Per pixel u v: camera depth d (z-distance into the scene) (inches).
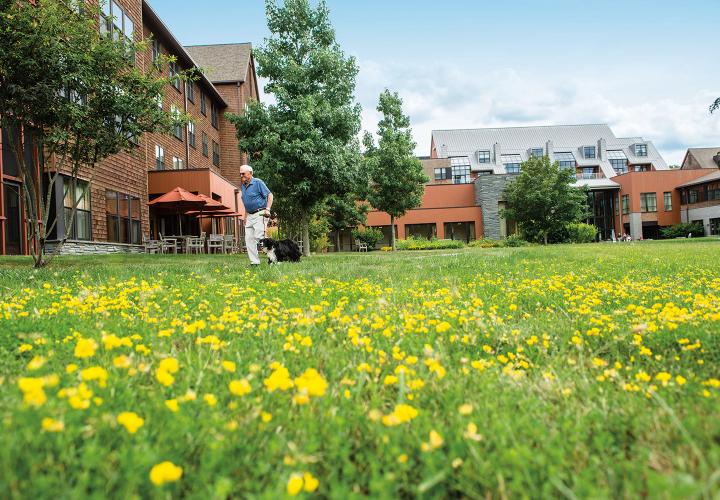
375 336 110.2
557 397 75.3
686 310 133.2
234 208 1019.3
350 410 65.7
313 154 618.5
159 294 176.4
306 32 642.8
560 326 125.6
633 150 2518.5
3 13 261.7
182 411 58.7
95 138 309.7
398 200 1240.8
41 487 40.1
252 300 157.6
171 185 761.6
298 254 387.2
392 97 1222.9
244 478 48.8
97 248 568.4
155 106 325.7
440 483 48.9
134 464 45.2
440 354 91.3
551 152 2480.3
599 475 49.8
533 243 1524.4
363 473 51.3
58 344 97.2
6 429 48.4
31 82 283.0
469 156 2496.3
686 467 50.1
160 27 771.4
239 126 670.5
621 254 490.0
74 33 289.3
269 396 67.2
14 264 334.0
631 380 82.4
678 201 1990.7
